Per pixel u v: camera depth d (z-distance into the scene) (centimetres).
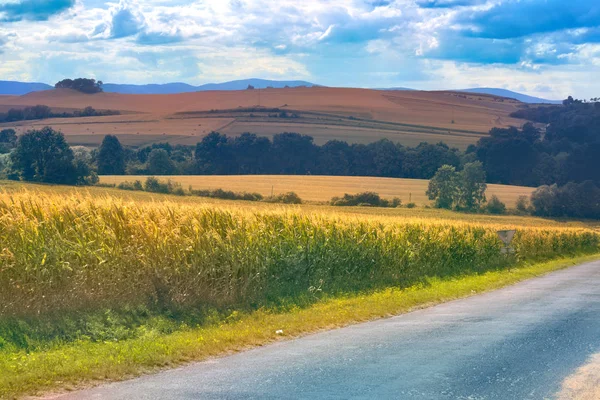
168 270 1320
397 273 2072
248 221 1648
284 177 12562
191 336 1008
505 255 2992
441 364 764
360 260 1944
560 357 805
